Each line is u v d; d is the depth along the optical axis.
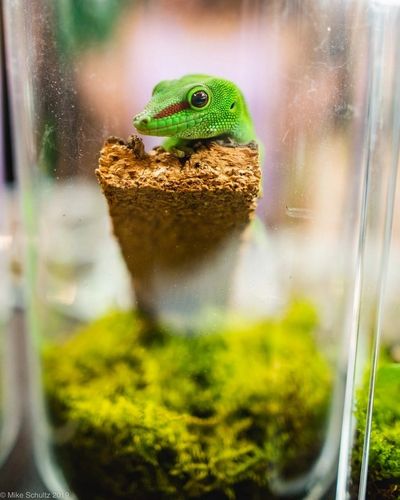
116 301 0.21
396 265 0.21
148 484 0.21
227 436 0.20
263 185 0.21
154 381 0.21
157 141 0.20
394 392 0.21
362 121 0.21
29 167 0.22
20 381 0.28
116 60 0.21
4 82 0.28
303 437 0.22
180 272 0.21
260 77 0.21
